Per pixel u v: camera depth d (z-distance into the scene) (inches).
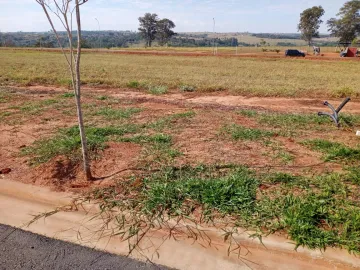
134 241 109.7
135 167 163.9
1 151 188.7
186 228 115.7
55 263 99.3
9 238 111.8
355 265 97.2
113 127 231.1
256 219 118.1
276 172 156.7
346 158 173.5
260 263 99.3
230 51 2149.4
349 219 115.7
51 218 123.5
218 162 169.8
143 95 410.9
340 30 2539.4
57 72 677.9
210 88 461.1
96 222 120.6
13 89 427.5
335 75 695.7
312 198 130.0
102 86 482.0
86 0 127.6
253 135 213.9
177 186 139.1
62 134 216.7
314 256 101.0
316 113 294.7
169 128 234.1
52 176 153.3
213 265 98.8
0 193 141.4
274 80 591.2
